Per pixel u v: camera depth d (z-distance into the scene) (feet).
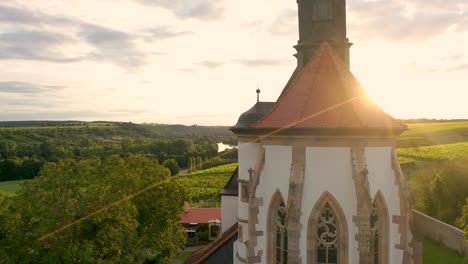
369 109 80.89
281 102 85.10
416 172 285.23
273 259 79.46
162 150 610.65
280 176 77.51
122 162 144.56
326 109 77.92
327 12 96.48
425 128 561.43
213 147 627.87
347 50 98.27
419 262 76.28
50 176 100.89
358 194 70.59
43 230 91.86
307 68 86.63
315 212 73.67
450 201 193.26
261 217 80.53
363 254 70.03
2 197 114.42
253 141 97.35
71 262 89.86
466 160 201.16
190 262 123.13
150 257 155.22
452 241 153.69
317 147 74.18
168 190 150.30
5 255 89.86
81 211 97.71
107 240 100.12
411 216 76.74
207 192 354.13
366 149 74.49
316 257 73.82
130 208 110.42
